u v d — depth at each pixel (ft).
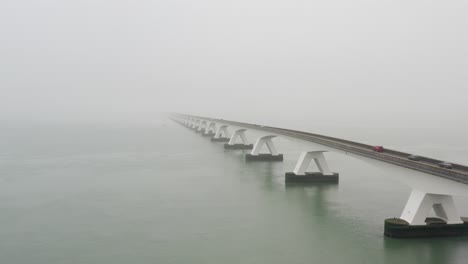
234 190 170.40
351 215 132.46
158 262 95.40
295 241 108.99
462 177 86.17
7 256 99.91
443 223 104.37
